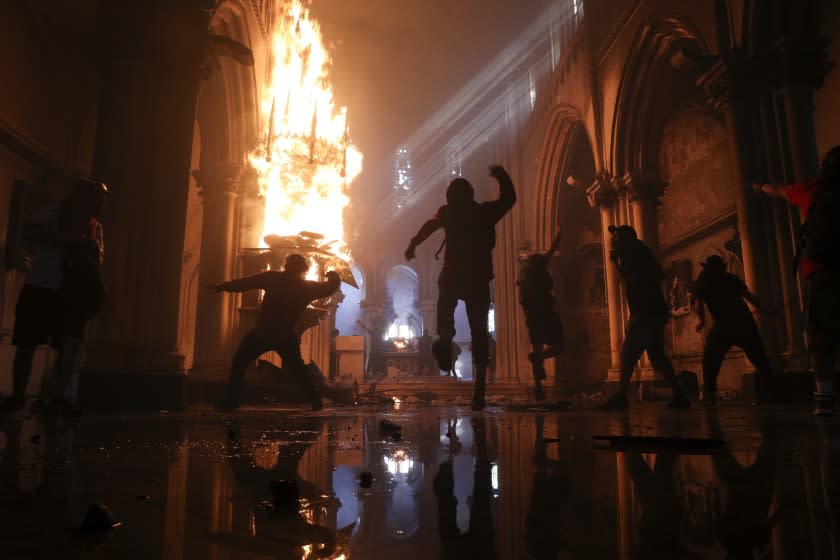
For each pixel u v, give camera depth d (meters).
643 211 14.97
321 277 10.79
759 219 8.89
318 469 1.49
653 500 0.96
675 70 14.20
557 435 2.75
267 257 10.88
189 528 0.74
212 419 4.59
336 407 9.33
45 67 8.63
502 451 1.98
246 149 12.43
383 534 0.72
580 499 0.98
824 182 4.07
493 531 0.73
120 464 1.56
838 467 1.37
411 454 1.90
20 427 3.15
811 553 0.56
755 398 8.08
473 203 6.27
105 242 7.05
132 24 7.62
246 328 11.06
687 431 2.89
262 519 0.82
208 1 7.94
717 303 6.90
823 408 4.25
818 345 4.20
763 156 9.03
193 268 19.39
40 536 0.67
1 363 7.59
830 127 8.79
